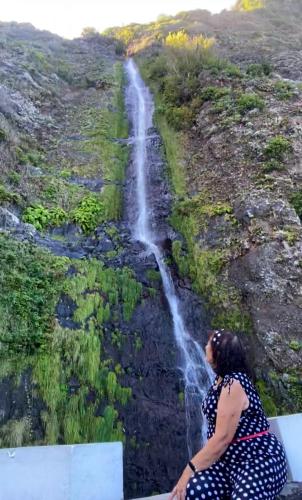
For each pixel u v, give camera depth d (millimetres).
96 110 15648
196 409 6664
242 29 25469
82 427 5414
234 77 14508
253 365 6875
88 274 7730
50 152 12258
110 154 12789
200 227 9414
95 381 5992
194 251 9102
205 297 8258
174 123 13766
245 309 7566
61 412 5383
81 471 3271
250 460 2539
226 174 10375
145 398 6352
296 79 15172
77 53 23500
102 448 3426
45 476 3207
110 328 7062
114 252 8930
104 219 9945
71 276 7469
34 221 8695
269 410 6270
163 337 7539
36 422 5129
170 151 12695
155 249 9562
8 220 8102
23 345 5754
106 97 17047
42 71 17438
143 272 8656
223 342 2795
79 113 15438
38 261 7426
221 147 11289
